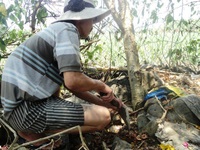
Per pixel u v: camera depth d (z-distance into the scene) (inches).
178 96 92.3
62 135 82.5
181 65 141.5
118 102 84.1
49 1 118.6
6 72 71.7
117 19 108.6
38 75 70.4
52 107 72.0
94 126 75.7
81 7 74.1
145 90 99.7
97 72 121.5
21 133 77.3
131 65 100.8
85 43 126.7
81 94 84.4
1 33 96.0
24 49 71.4
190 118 85.5
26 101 70.6
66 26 70.8
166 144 77.4
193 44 142.6
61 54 67.6
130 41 104.2
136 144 82.5
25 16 118.2
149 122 85.4
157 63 145.7
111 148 82.5
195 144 77.5
